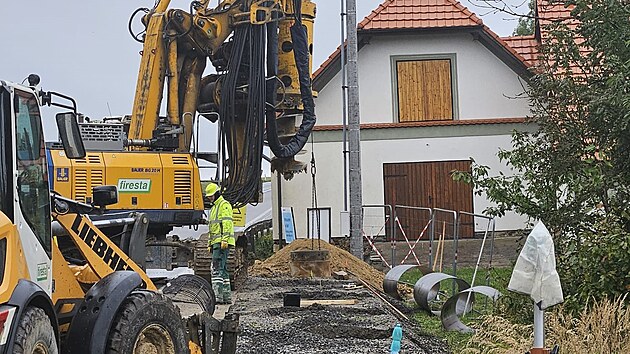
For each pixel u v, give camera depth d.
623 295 10.58
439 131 26.67
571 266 11.13
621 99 11.16
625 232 10.95
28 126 6.46
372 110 26.91
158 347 7.04
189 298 9.80
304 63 17.25
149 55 16.16
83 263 7.98
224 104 16.06
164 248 15.92
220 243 15.09
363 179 26.73
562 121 12.86
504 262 22.98
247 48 16.42
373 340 11.36
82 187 14.69
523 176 12.77
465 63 26.77
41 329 5.80
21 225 6.07
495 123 26.58
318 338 11.31
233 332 8.32
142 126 16.06
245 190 16.12
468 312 13.52
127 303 6.78
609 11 12.01
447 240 26.12
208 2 17.00
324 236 23.95
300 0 17.14
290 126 17.94
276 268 20.42
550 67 13.47
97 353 6.45
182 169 15.55
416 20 26.48
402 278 19.48
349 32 19.12
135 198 15.12
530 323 11.42
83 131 15.05
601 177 11.47
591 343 9.34
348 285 17.56
